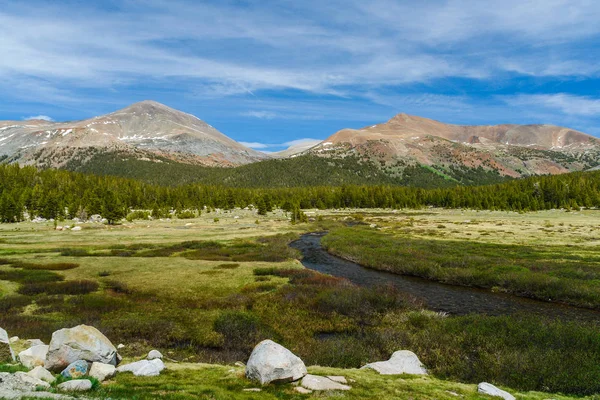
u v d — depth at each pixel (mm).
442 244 61188
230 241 73250
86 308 27828
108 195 127938
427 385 13484
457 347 20062
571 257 47250
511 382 15820
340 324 25859
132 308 28406
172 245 66625
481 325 22953
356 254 56000
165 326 24047
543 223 97562
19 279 36906
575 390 14766
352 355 19344
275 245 66875
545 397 13578
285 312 28250
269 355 13430
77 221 112250
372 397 11914
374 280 42094
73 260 49406
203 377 13648
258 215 148625
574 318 27984
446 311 29969
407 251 54062
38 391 10289
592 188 158750
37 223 101812
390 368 15461
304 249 66312
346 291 32719
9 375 11133
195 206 172125
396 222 112562
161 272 42125
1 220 101125
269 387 12523
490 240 67062
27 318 24906
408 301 31406
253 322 24984
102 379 12672
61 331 13938
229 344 22047
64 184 168000
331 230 93188
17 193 126312
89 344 13938
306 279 38688
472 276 39625
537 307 31141
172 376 13688
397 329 24359
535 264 42875
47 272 40344
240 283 37062
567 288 33031
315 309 29047
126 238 76625
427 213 157375
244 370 14500
